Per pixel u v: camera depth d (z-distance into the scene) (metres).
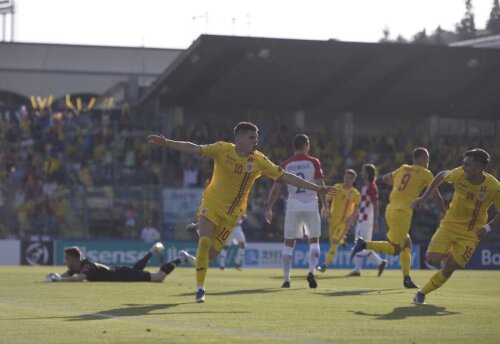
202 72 40.16
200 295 13.50
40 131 42.94
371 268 37.03
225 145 13.23
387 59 39.62
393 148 45.56
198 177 41.78
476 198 13.41
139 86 50.97
